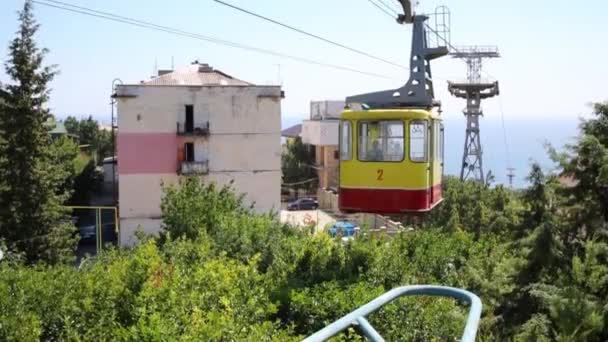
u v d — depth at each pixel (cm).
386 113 1523
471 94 5378
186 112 4000
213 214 2152
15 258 2428
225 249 1711
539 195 1169
